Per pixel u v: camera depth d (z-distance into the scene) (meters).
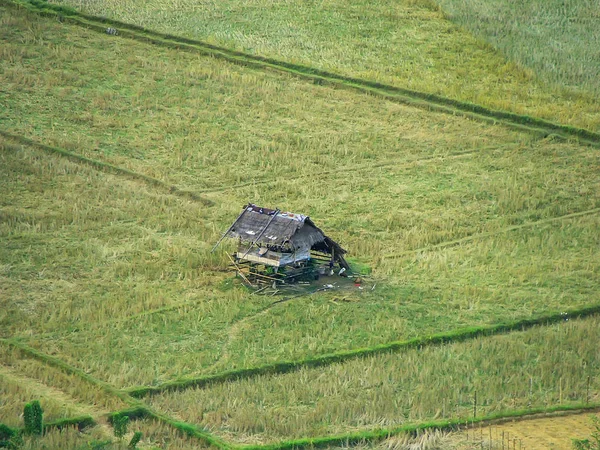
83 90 171.25
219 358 106.06
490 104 171.12
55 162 148.88
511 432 94.69
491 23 198.50
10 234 129.12
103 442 87.38
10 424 90.50
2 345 105.44
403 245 132.12
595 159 157.12
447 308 117.06
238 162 153.25
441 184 149.00
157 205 139.62
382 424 94.94
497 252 130.62
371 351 107.31
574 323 114.12
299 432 93.00
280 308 115.88
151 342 108.44
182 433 92.25
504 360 106.50
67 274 121.38
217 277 122.44
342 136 162.00
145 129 161.62
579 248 132.38
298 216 121.75
